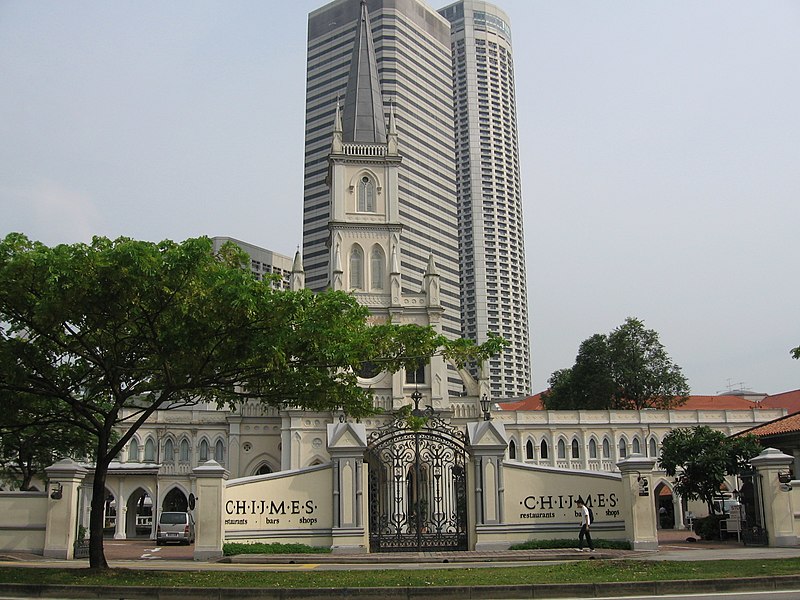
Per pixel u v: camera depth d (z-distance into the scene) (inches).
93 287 960.9
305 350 1109.1
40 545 1278.3
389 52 7578.7
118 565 1159.0
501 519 1328.7
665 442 2031.3
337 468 1333.7
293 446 2743.6
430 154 7795.3
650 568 938.7
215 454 3016.7
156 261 974.4
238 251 1224.8
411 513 1499.8
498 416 3159.5
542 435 3179.1
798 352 1357.0
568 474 1364.4
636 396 3614.7
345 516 1310.3
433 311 2982.3
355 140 3208.7
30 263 959.0
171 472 2962.6
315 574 948.0
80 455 2010.3
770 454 1425.9
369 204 3110.2
